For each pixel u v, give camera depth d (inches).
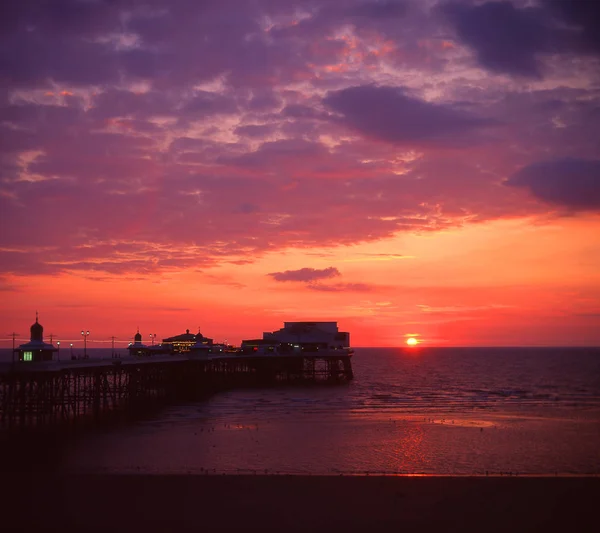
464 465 1694.1
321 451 1851.6
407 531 1089.4
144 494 1267.2
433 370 7760.8
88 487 1315.2
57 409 2461.9
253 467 1627.7
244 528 1095.0
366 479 1371.8
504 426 2356.1
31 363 2087.8
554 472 1621.6
